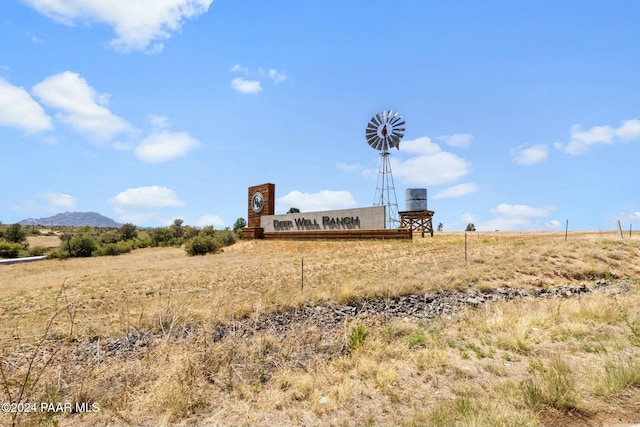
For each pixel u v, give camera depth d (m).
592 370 5.42
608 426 3.95
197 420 4.52
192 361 5.73
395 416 4.45
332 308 12.02
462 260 20.05
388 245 28.28
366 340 7.21
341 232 34.66
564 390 4.60
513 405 4.48
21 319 11.21
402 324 9.08
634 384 4.90
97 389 5.28
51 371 6.08
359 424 4.29
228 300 11.43
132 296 14.40
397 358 6.66
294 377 5.65
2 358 7.15
